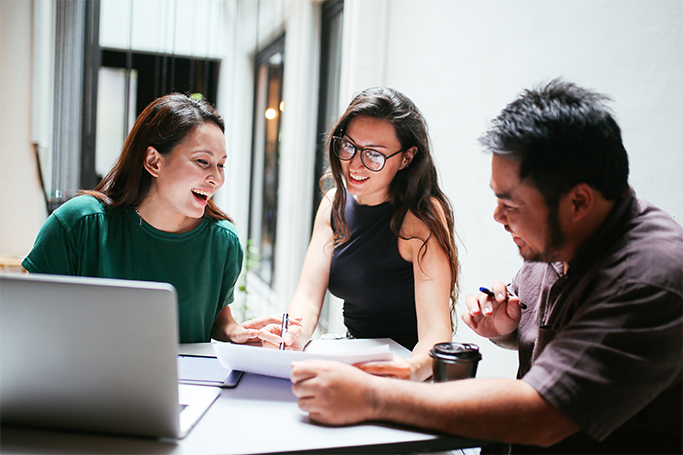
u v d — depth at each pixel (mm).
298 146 4344
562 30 1807
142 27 5176
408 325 1705
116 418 921
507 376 2080
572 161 917
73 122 3828
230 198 5559
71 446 891
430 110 2812
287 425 979
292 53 4484
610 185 947
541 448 1025
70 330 887
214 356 1397
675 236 930
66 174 3766
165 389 891
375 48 3418
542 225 972
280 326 1491
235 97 5480
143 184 1517
